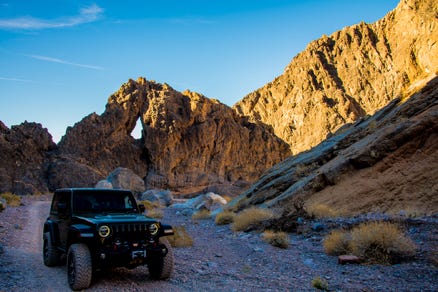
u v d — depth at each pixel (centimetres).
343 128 2848
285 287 654
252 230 1374
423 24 10812
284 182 2153
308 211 1380
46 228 865
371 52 13375
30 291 623
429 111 1512
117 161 8369
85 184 6869
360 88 12888
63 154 7469
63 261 859
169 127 8838
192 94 10012
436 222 1020
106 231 638
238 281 704
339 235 939
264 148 10550
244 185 9362
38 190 6550
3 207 1827
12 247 1005
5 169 6619
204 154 9281
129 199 830
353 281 667
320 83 14150
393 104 2172
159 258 704
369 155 1562
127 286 655
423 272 681
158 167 8619
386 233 812
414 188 1285
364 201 1378
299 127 13438
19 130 7344
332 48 15188
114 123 8619
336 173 1667
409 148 1462
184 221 1966
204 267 823
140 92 9344
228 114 10206
